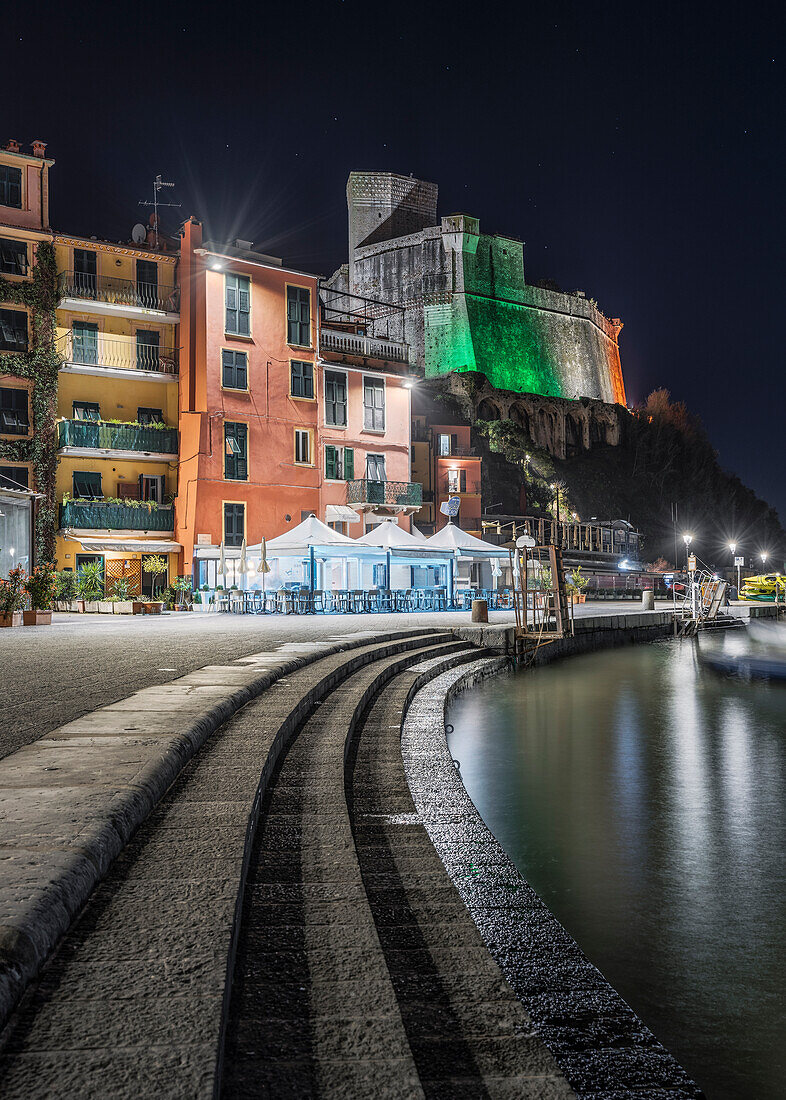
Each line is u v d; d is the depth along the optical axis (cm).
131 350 3719
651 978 404
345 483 4091
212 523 3609
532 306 9431
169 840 324
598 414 10231
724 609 5019
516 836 664
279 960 262
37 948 205
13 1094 154
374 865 464
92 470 3612
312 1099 183
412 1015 268
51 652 1148
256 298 3841
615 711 1403
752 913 494
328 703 884
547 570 4100
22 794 344
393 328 8812
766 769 938
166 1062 167
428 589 3491
